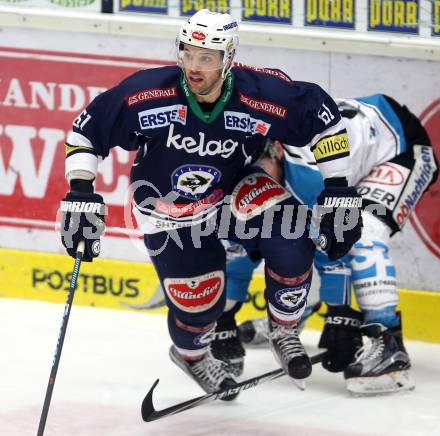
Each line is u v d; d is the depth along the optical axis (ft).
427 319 62.80
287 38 62.08
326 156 43.73
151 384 51.83
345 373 51.39
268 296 46.11
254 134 43.09
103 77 63.41
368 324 52.80
